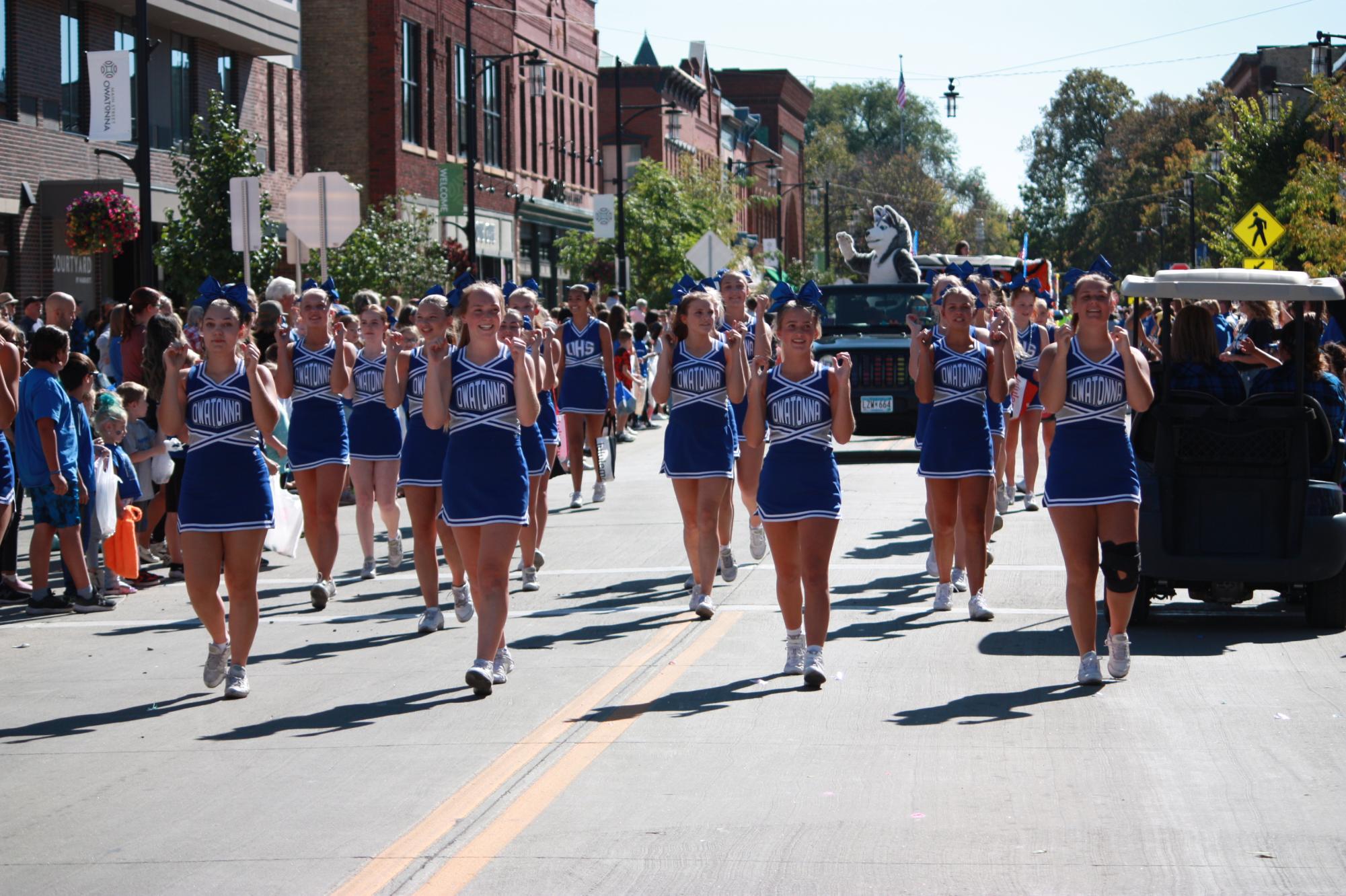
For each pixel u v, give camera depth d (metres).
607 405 18.84
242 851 6.46
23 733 8.73
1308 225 33.81
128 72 24.31
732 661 10.15
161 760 8.03
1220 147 59.09
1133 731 8.14
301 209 21.36
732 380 11.50
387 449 14.15
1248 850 6.22
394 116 45.25
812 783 7.27
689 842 6.43
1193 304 10.82
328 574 12.71
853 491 19.75
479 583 9.43
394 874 6.09
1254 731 8.11
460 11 51.19
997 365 11.34
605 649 10.63
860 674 9.65
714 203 58.38
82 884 6.12
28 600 13.32
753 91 112.75
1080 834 6.45
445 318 11.58
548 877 6.03
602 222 50.75
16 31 29.44
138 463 14.10
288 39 38.34
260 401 9.38
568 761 7.73
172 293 28.08
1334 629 10.91
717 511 11.73
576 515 18.23
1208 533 10.61
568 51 64.81
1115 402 9.12
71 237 25.86
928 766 7.54
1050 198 127.31
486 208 53.81
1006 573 13.35
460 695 9.34
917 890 5.81
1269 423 10.44
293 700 9.38
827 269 90.94
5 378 12.69
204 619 9.53
